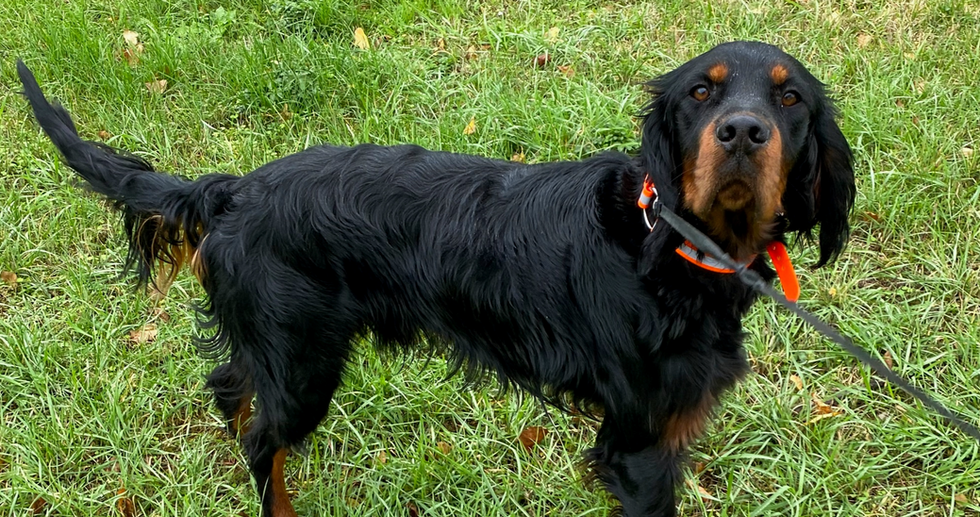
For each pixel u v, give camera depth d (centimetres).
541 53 267
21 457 189
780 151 154
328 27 279
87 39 265
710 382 163
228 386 185
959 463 185
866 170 227
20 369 199
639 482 168
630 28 276
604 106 237
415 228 171
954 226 219
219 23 281
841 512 182
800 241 175
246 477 190
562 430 194
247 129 242
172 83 261
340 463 190
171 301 211
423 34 281
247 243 171
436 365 203
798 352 202
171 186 175
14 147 239
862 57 256
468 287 170
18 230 221
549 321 167
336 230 170
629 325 162
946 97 241
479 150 233
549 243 166
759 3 284
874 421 193
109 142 239
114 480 188
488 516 183
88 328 207
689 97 158
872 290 209
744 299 164
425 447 193
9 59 266
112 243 222
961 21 272
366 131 234
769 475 186
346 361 177
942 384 197
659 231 159
